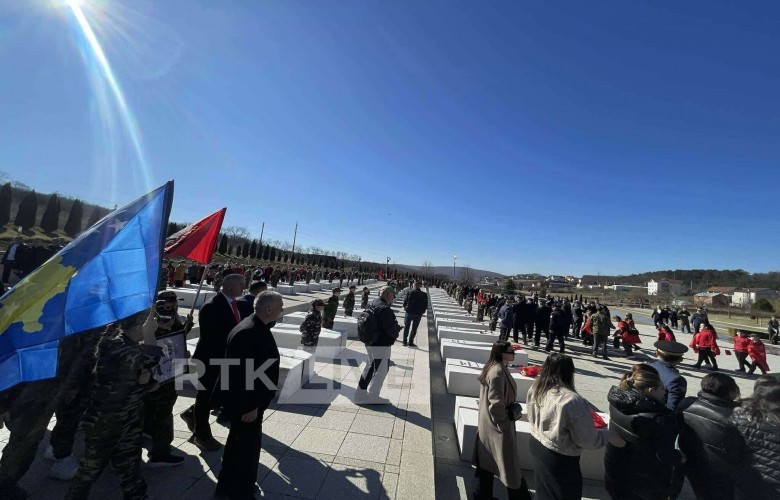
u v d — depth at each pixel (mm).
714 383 2820
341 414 5414
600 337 12570
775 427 2500
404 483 3795
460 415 4859
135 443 2957
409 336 12203
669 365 4410
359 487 3682
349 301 13953
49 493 3205
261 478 3721
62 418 3432
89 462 2746
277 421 5051
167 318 3717
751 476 2529
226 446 3330
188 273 23094
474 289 31953
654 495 2734
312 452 4289
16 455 2850
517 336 14250
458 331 12320
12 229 34125
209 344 4102
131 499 2934
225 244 53062
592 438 2834
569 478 2873
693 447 2826
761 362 11398
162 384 3672
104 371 2807
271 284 25625
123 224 3320
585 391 8156
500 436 3279
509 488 3227
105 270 3104
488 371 3461
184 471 3709
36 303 2822
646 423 2773
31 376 2764
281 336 8773
